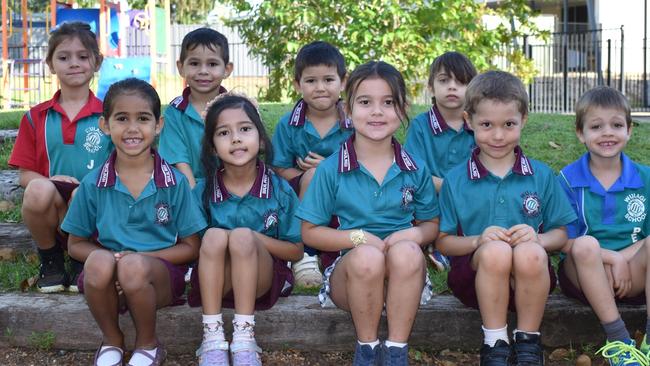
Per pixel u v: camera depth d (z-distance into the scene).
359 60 9.44
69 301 3.51
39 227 3.56
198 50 4.38
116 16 13.11
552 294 3.62
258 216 3.47
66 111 4.02
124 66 11.25
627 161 3.54
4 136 5.93
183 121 4.37
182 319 3.38
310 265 3.84
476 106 3.27
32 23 16.64
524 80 10.95
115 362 3.13
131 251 3.30
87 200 3.35
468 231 3.38
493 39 10.23
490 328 3.08
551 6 17.00
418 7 9.84
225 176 3.53
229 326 3.38
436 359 3.38
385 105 3.26
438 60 4.34
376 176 3.34
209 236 3.15
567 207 3.37
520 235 3.09
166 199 3.34
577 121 3.56
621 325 3.16
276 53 10.44
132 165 3.33
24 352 3.42
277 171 4.31
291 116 4.34
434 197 3.44
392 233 3.33
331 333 3.41
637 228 3.50
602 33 14.97
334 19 9.87
